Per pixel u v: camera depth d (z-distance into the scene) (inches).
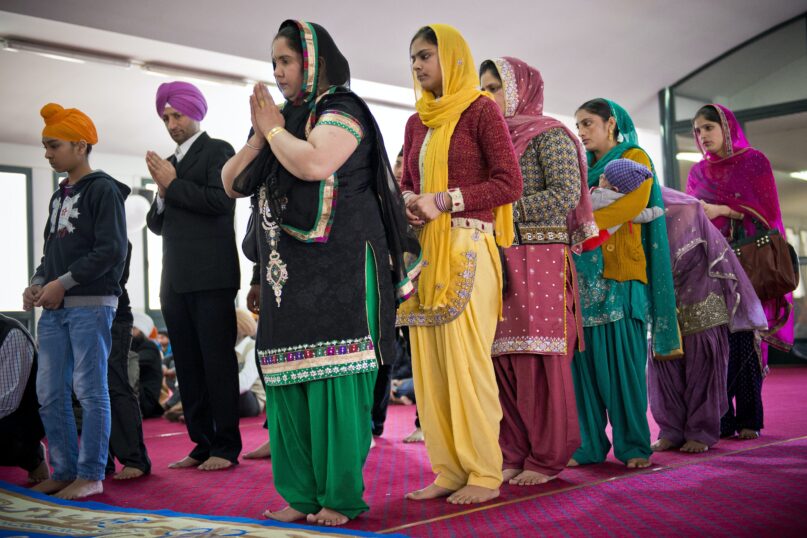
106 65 284.4
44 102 328.2
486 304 103.8
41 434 132.0
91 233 119.6
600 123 138.7
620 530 79.7
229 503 104.5
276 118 86.2
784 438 149.3
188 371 142.9
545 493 101.9
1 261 376.2
